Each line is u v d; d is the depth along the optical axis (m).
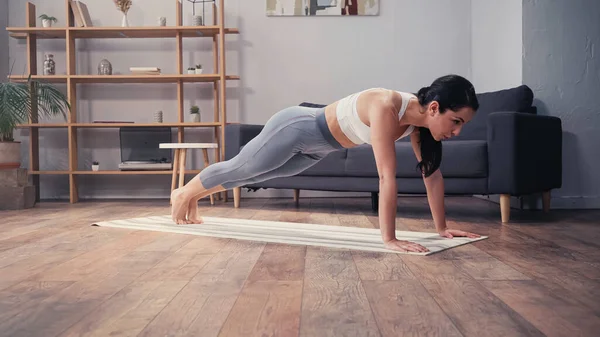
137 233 2.77
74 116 5.10
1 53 5.22
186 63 5.32
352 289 1.59
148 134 5.16
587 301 1.46
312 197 5.23
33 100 4.61
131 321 1.29
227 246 2.37
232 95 5.31
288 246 2.37
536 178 3.39
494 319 1.29
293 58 5.30
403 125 2.26
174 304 1.44
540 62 3.98
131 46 5.33
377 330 1.21
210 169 2.86
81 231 2.87
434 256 2.12
